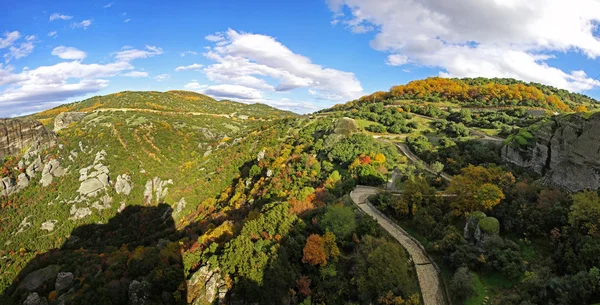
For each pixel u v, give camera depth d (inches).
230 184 4995.1
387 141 4141.2
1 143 5182.1
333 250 1807.3
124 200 5408.5
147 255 2354.8
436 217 2054.6
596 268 1205.7
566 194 1779.0
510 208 1792.6
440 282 1571.1
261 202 3051.2
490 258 1519.4
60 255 3688.5
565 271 1373.0
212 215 3841.0
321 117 6540.4
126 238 4729.3
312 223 2122.3
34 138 5575.8
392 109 5826.8
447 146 3449.8
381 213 2299.5
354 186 2812.5
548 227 1616.6
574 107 6072.8
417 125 4874.5
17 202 4835.1
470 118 4940.9
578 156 1835.6
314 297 1648.6
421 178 2502.5
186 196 5098.4
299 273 1766.7
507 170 2551.7
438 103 6673.2
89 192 5182.1
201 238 2386.8
